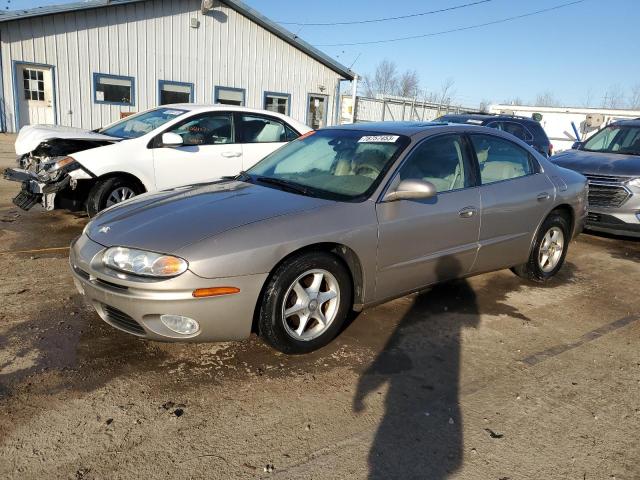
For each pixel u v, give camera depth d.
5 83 15.74
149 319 3.12
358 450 2.67
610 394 3.33
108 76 17.36
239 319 3.22
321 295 3.57
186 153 6.84
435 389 3.28
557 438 2.85
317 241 3.41
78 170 6.12
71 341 3.60
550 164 5.35
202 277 3.06
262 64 20.73
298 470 2.50
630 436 2.90
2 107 15.88
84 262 3.34
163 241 3.18
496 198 4.56
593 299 5.05
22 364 3.28
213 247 3.12
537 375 3.52
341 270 3.60
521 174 4.98
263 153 7.50
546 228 5.20
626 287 5.48
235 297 3.16
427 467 2.57
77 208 6.48
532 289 5.23
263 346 3.69
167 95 18.78
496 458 2.66
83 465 2.46
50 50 16.19
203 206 3.60
